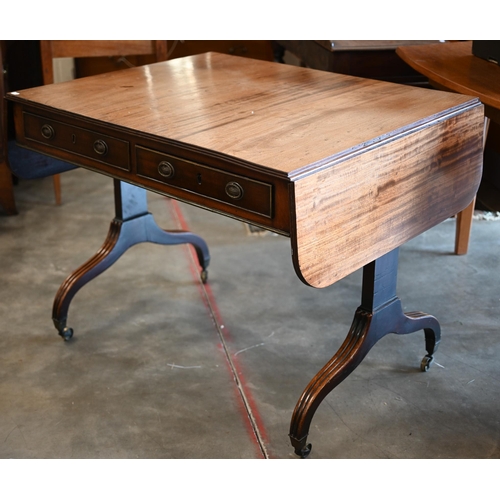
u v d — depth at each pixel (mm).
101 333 2412
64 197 3465
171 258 2898
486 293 2590
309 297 2594
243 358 2268
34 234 3092
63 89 2162
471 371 2182
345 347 1908
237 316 2492
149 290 2668
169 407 2053
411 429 1950
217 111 1922
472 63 2432
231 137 1718
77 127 1956
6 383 2162
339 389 2115
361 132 1709
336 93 2055
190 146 1679
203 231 3109
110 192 3531
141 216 2422
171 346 2338
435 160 1854
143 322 2473
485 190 3234
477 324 2412
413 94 2014
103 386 2148
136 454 1878
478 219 3115
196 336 2389
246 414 2021
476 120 1953
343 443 1907
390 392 2096
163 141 1733
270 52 4016
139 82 2227
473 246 2906
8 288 2676
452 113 1872
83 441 1929
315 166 1543
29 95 2100
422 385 2125
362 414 2012
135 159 1843
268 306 2545
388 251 1798
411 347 2307
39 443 1924
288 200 1533
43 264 2850
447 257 2830
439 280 2672
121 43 3109
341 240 1646
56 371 2219
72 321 2480
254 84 2176
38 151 2109
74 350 2322
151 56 3971
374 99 1979
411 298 2559
